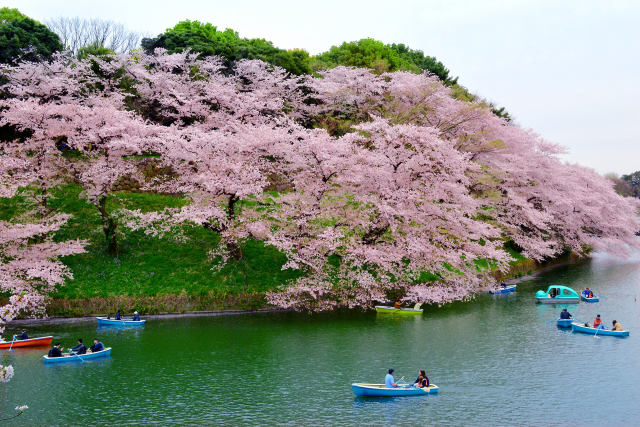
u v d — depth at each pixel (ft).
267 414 75.66
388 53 277.44
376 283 145.59
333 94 207.00
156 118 209.77
